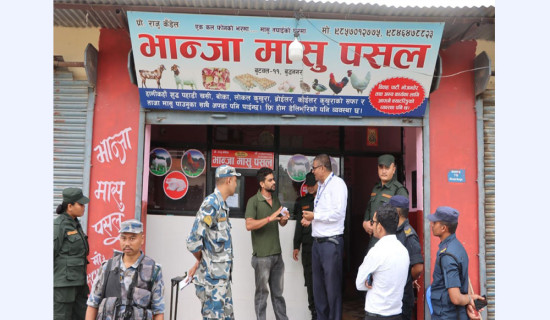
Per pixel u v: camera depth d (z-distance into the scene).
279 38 5.17
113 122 5.61
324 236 5.42
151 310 3.62
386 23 5.12
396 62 5.32
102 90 5.63
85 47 5.67
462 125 5.73
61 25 5.64
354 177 8.23
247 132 6.52
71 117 5.61
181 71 5.35
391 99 5.52
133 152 5.58
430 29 5.15
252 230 5.90
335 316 5.37
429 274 5.54
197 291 4.65
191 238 4.57
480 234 5.61
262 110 5.56
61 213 4.84
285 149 6.56
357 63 5.32
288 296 6.29
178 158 6.36
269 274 5.90
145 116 5.62
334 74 5.39
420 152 5.74
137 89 5.63
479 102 5.73
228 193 4.84
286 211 5.80
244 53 5.24
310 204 6.16
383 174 5.46
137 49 5.21
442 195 5.66
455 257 3.88
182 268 6.20
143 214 5.66
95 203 5.54
